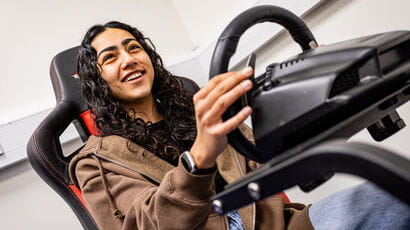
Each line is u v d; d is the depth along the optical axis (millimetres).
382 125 552
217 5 1667
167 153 964
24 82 1548
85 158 913
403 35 436
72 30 1669
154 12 1867
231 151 975
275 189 332
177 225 614
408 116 1077
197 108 435
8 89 1518
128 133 940
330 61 408
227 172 940
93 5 1729
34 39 1588
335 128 367
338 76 379
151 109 1067
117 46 1000
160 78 1120
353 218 601
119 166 871
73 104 1053
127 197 788
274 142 409
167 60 1851
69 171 936
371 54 389
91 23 1712
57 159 978
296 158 315
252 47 1473
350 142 286
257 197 345
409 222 523
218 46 463
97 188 847
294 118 385
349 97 354
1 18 1548
